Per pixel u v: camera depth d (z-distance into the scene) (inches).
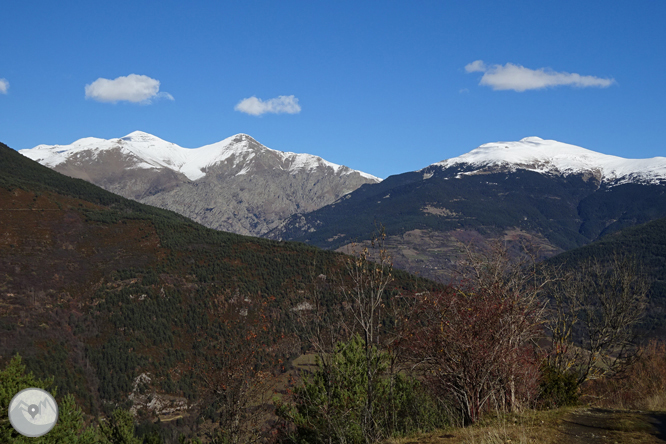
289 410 510.6
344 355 465.4
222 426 609.0
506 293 464.8
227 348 646.5
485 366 393.4
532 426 330.6
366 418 386.6
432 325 394.6
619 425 318.0
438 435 346.6
